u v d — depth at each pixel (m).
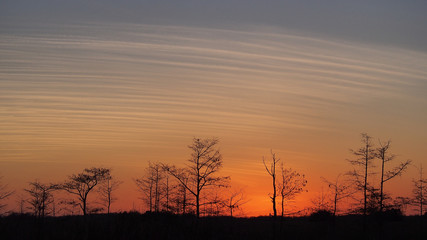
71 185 56.44
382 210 48.16
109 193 58.25
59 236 41.81
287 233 50.75
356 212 47.56
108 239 42.00
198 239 44.53
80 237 42.03
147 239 42.94
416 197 49.94
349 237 50.56
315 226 55.91
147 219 49.91
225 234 48.59
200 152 48.50
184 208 47.66
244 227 53.84
